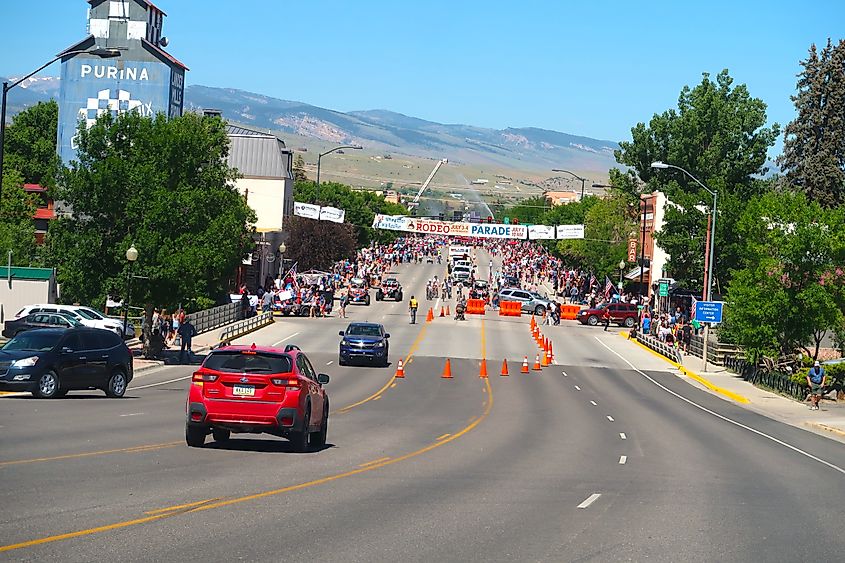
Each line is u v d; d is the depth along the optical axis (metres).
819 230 47.69
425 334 67.69
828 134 85.81
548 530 12.80
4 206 81.62
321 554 10.55
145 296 45.84
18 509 12.09
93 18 80.81
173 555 10.06
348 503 14.07
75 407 26.53
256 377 18.91
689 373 54.66
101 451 18.06
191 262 44.62
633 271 99.12
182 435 21.42
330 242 102.88
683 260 75.75
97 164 44.84
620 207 103.38
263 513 12.80
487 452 22.33
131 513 12.20
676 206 79.25
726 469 21.58
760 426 34.38
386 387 40.97
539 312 89.12
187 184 47.03
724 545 12.47
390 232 180.62
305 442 19.72
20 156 107.94
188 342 47.09
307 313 79.12
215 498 13.68
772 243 48.91
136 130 46.81
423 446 22.86
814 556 12.09
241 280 83.88
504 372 48.81
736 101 108.25
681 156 107.31
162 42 84.62
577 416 33.34
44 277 55.47
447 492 15.79
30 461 16.27
